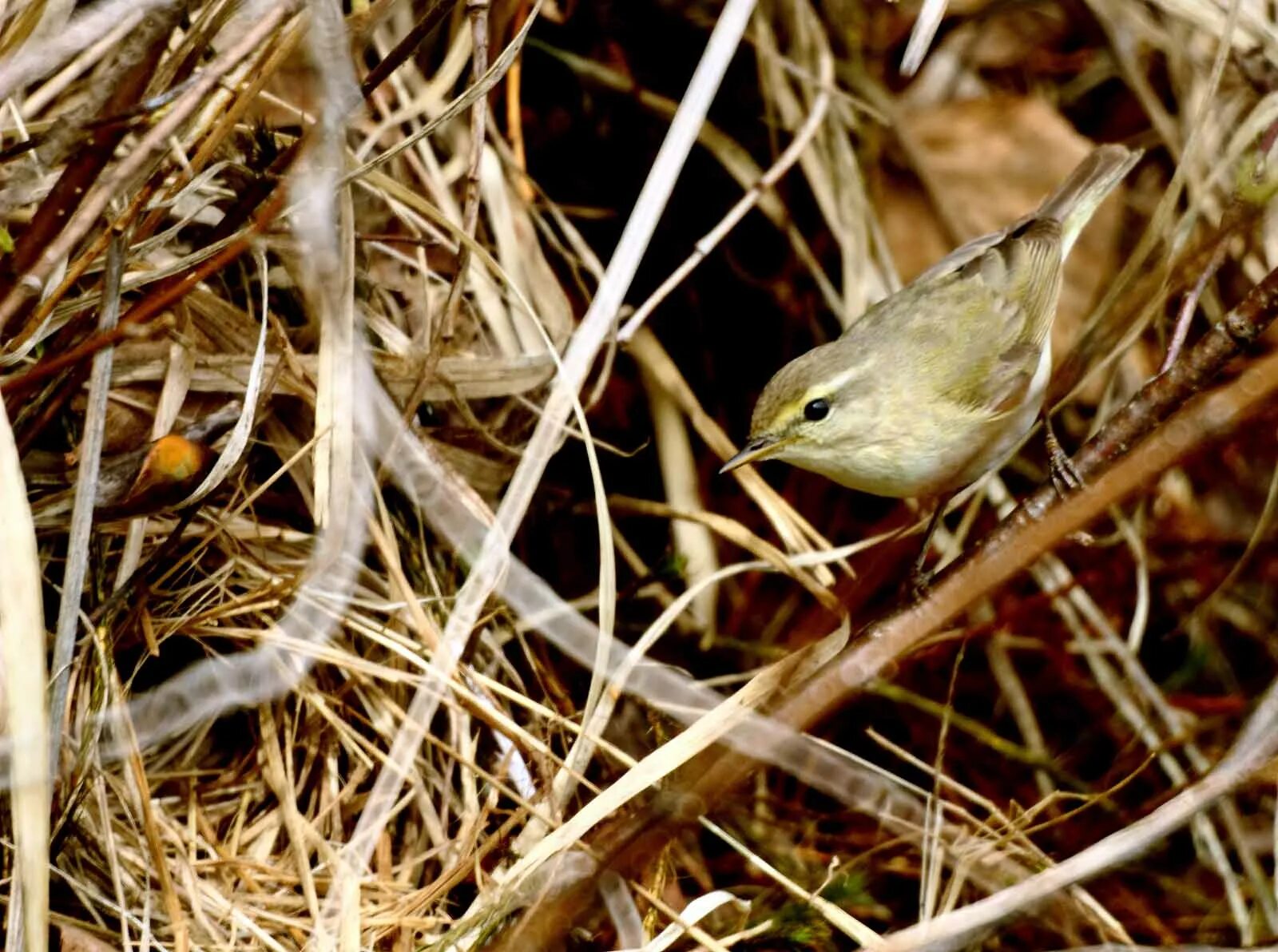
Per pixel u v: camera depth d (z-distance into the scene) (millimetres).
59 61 2941
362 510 3686
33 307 3105
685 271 4461
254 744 3807
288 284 4125
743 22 3770
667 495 4801
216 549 3824
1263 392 2611
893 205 5082
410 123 4488
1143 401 3357
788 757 3752
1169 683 4695
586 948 3357
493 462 4332
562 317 4555
